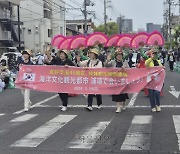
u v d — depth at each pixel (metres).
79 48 19.83
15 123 9.26
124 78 10.77
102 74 10.89
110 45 23.95
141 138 7.46
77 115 10.26
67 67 11.12
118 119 9.56
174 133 7.87
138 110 10.94
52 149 6.70
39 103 12.68
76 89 11.07
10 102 13.15
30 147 6.86
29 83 11.34
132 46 22.67
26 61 11.48
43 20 65.38
